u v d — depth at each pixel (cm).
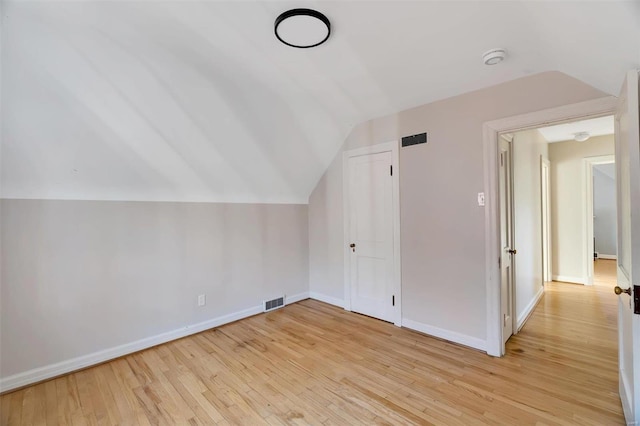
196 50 210
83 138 234
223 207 363
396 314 343
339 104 316
